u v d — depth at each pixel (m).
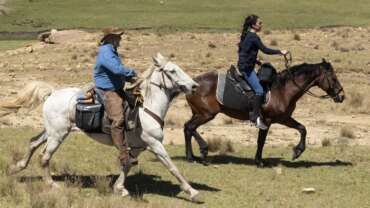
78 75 33.19
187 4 71.81
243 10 67.94
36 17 66.06
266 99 14.34
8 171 12.66
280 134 19.48
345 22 60.56
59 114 11.64
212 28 57.62
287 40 45.31
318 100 26.17
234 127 20.73
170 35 49.56
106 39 11.22
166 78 11.41
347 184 13.34
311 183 13.36
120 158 11.22
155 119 11.35
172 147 17.06
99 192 11.79
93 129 11.48
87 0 73.81
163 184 12.93
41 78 32.28
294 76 14.43
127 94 11.38
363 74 32.66
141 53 40.03
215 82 14.68
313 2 72.62
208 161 15.12
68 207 10.74
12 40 52.88
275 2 72.81
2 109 11.85
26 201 11.18
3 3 71.50
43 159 11.81
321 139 18.80
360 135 19.58
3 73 34.00
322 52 39.50
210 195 12.12
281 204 11.70
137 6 71.00
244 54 14.01
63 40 45.69
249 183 13.20
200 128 20.38
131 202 11.28
